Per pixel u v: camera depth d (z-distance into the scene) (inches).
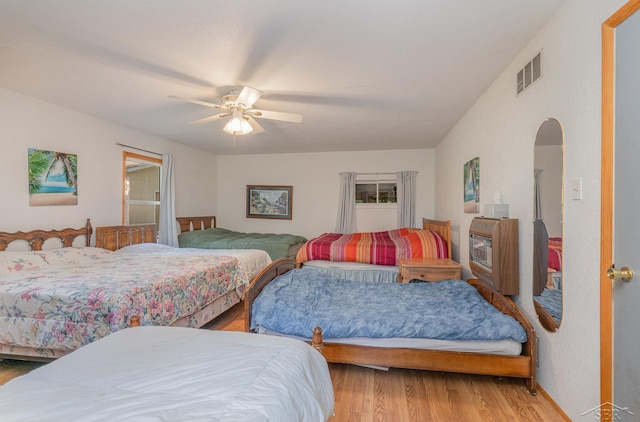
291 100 120.2
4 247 109.0
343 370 88.7
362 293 106.5
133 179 167.3
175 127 163.3
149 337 50.7
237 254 146.1
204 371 39.3
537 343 76.7
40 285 84.8
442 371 80.3
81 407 31.2
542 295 74.5
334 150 227.1
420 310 88.9
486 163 110.3
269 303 88.9
